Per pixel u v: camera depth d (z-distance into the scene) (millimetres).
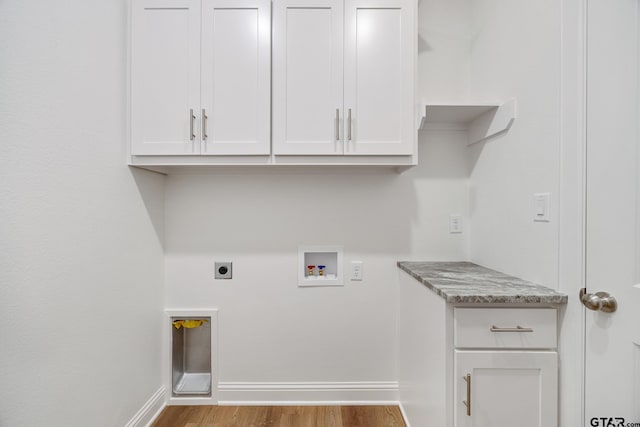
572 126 1001
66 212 1069
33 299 941
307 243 1820
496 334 1029
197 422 1618
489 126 1528
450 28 1810
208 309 1805
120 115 1391
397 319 1809
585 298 936
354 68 1463
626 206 878
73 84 1104
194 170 1809
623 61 881
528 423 1015
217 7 1450
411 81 1463
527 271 1237
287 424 1600
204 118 1446
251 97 1459
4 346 854
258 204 1817
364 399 1797
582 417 958
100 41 1252
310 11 1462
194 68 1447
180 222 1808
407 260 1811
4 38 859
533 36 1203
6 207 863
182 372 1897
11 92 879
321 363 1811
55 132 1024
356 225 1818
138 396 1524
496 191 1486
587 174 962
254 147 1458
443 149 1804
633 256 863
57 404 1026
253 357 1810
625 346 875
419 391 1376
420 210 1812
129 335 1449
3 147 856
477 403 1025
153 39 1447
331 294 1818
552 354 1015
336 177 1821
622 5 880
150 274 1648
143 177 1579
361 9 1464
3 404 850
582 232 970
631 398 864
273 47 1462
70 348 1084
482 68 1646
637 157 856
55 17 1026
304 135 1466
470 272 1453
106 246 1283
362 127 1467
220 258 1812
